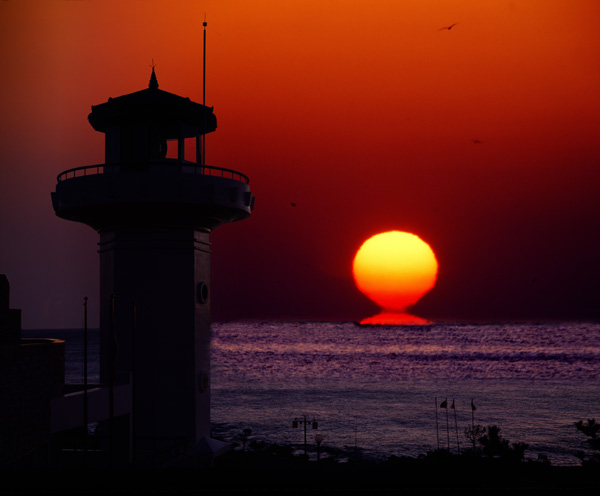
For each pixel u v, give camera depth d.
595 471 65.38
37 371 93.38
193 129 143.62
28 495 62.34
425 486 60.97
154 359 135.38
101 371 139.88
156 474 66.44
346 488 63.56
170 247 137.62
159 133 138.75
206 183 136.38
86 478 65.19
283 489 59.44
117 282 137.00
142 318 136.00
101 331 141.62
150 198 131.12
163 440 134.00
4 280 105.31
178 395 135.50
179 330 136.62
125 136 138.62
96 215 136.38
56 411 99.06
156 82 142.00
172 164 136.12
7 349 83.94
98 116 140.75
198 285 140.12
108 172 137.88
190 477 63.47
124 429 126.06
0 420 81.56
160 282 136.62
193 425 135.75
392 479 59.56
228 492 61.47
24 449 88.38
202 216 138.50
